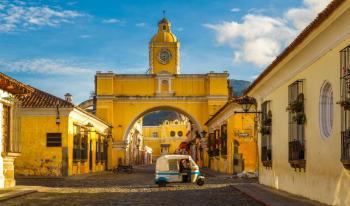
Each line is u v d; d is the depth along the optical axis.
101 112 49.28
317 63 14.15
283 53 15.79
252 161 34.00
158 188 22.80
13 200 16.62
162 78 50.28
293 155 16.33
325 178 13.45
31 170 32.19
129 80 50.28
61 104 32.22
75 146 34.66
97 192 20.34
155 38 53.12
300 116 15.45
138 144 82.44
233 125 34.94
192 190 21.22
